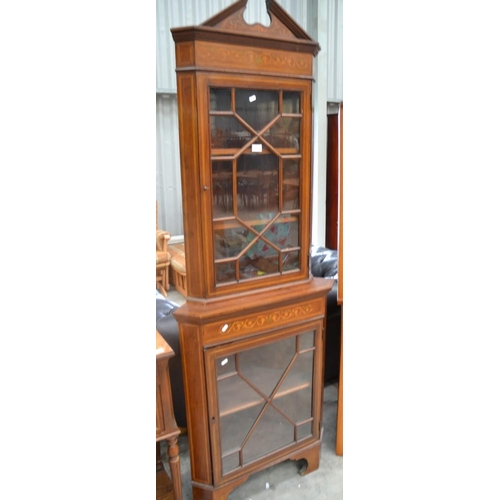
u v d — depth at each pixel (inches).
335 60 100.3
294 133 47.3
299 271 51.0
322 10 96.7
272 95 44.6
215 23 40.2
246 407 49.9
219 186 44.0
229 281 46.6
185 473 58.9
